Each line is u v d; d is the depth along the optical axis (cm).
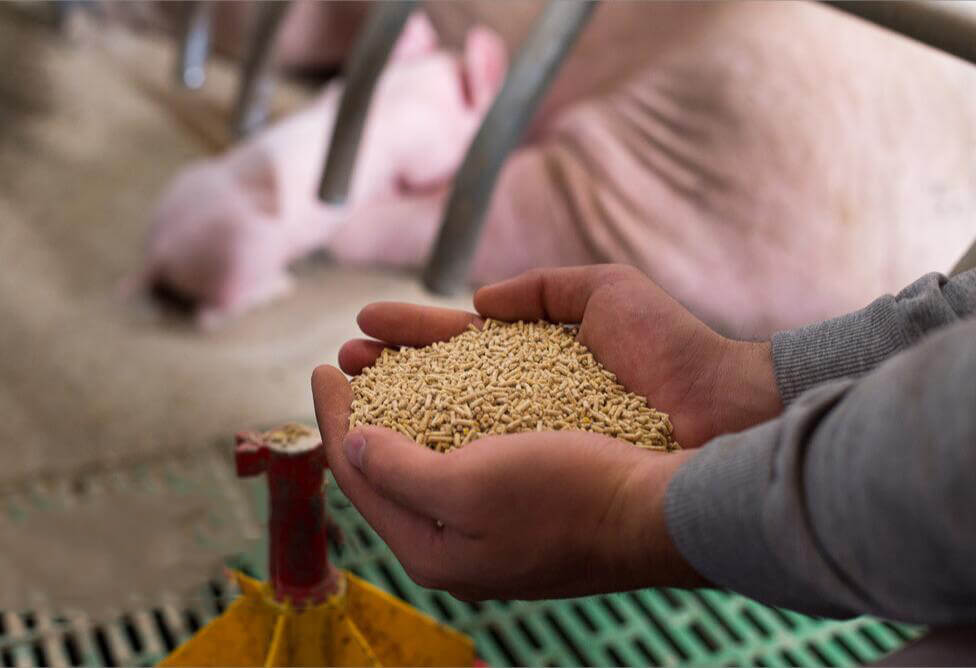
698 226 179
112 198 255
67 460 164
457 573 71
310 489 101
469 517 66
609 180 188
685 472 59
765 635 139
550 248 191
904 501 45
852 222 169
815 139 171
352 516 153
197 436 173
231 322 203
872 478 46
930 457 44
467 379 92
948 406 43
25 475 160
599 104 198
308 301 208
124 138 286
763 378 87
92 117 297
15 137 280
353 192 202
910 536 45
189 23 271
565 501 65
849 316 82
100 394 182
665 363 92
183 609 136
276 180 203
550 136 207
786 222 172
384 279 214
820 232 170
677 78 186
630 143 190
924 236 167
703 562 58
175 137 289
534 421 86
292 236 206
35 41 345
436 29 260
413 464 68
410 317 102
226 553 146
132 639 132
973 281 76
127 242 235
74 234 237
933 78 168
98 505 154
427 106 212
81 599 135
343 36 295
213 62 325
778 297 173
